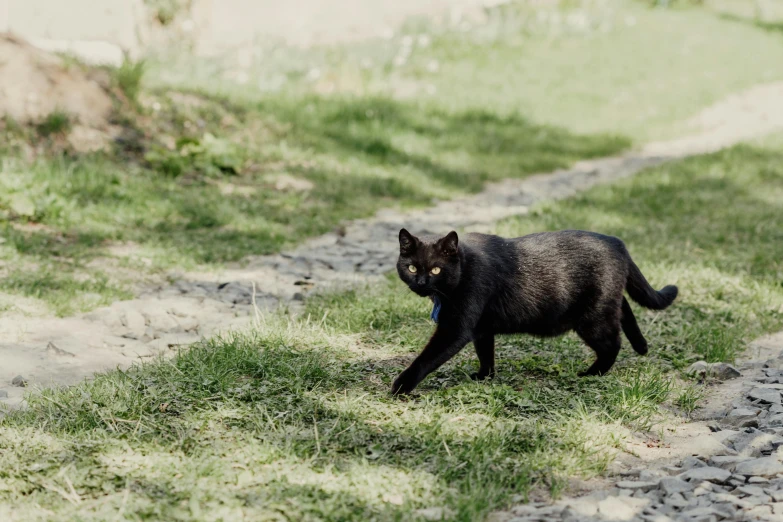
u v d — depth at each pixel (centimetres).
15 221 1382
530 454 639
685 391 794
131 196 1541
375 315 1004
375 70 2984
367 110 2383
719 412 755
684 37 4131
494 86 3011
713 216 1664
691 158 2281
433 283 761
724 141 2667
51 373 819
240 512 537
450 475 599
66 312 1005
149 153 1727
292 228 1523
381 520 535
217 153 1802
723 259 1334
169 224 1466
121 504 541
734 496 576
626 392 763
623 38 3959
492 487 575
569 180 2153
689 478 606
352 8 3662
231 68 2781
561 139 2533
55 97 1738
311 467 605
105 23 2523
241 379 785
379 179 1905
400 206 1762
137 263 1247
